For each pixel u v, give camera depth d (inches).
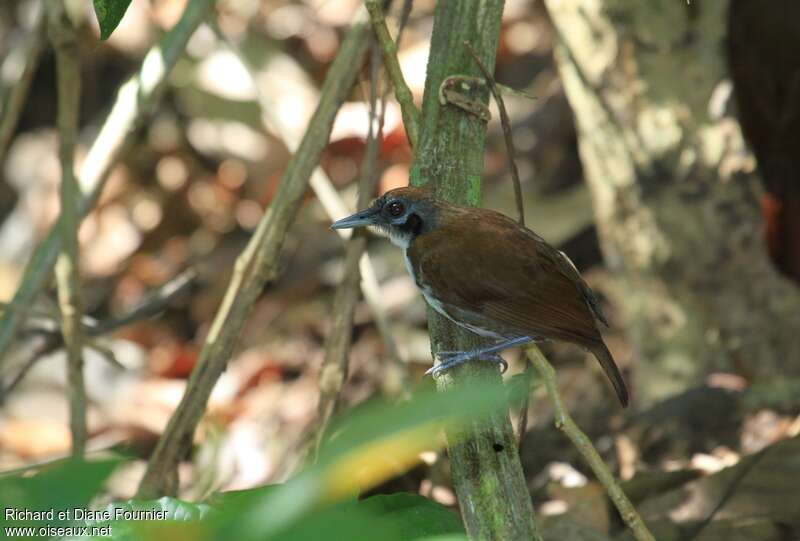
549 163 617.3
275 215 305.9
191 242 642.8
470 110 277.4
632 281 465.4
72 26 334.0
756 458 360.8
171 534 94.0
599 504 365.1
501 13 290.0
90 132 660.1
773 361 454.9
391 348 380.8
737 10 408.8
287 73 652.7
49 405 553.3
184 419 297.3
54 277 415.5
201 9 341.1
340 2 674.8
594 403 492.1
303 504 83.6
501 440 206.1
